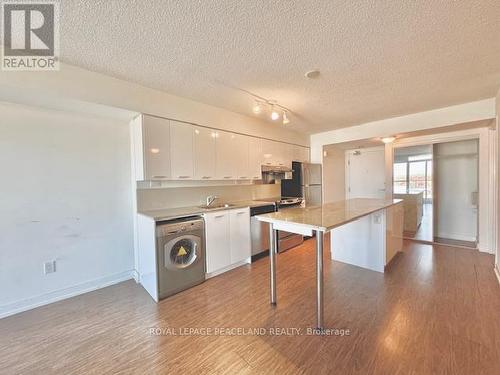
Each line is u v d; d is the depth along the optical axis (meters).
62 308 2.26
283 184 4.89
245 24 1.58
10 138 2.18
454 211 4.36
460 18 1.54
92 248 2.67
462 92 2.80
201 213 2.79
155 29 1.61
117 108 2.38
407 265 3.17
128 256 2.96
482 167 3.62
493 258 3.35
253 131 3.84
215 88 2.63
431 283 2.62
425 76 2.38
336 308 2.16
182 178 2.88
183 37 1.71
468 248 3.83
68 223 2.51
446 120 3.35
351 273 2.95
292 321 1.98
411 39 1.76
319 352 1.62
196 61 2.05
